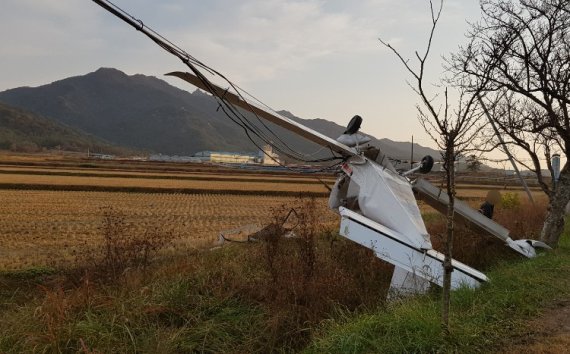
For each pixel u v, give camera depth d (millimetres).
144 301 7254
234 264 9289
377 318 5855
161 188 37844
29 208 24375
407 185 9312
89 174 53812
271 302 7336
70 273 10164
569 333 5363
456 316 5891
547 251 11234
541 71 11508
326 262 9227
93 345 5875
